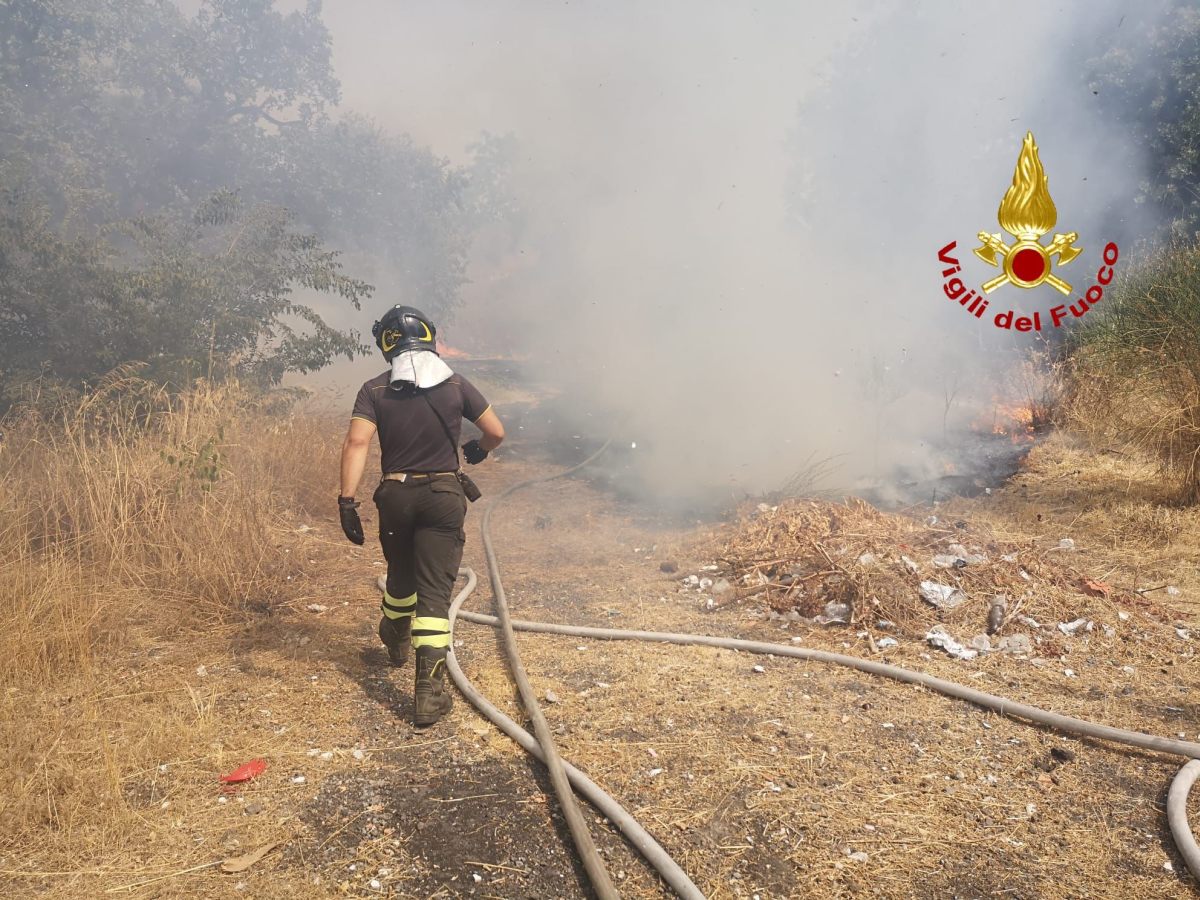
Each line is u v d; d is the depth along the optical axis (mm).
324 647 4363
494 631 4664
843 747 3354
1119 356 7770
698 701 3744
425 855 2715
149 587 4988
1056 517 6145
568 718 3596
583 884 2602
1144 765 3238
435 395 3811
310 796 3018
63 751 3215
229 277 8797
